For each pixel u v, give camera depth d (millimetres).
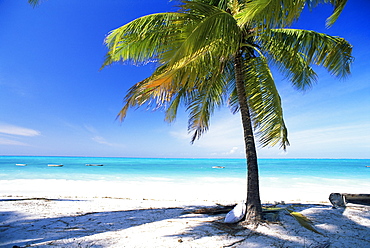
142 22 3951
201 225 4418
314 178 19438
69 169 29734
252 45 4902
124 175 22125
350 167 40406
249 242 3443
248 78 5270
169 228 4293
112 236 3891
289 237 3623
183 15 3137
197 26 3066
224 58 4395
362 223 4398
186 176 21484
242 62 5277
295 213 4820
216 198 9773
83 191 11758
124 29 3975
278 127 4766
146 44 4340
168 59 3088
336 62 4156
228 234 3820
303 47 4031
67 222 4984
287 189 12812
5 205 7055
